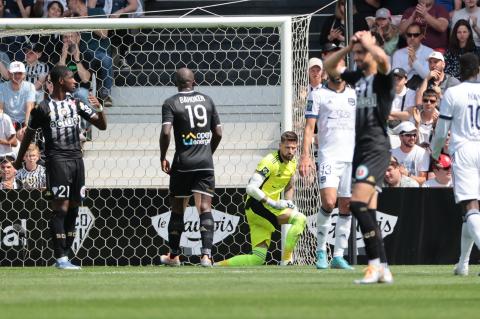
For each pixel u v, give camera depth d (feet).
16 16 212.84
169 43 208.13
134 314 67.00
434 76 181.78
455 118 115.75
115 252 155.33
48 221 153.89
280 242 153.48
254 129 196.34
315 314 66.59
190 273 122.52
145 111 197.57
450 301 78.28
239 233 154.61
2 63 197.06
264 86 199.62
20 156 132.77
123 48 202.28
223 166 190.80
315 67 169.68
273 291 87.71
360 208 93.45
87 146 192.24
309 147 134.51
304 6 223.30
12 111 185.98
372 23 199.21
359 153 93.71
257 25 159.53
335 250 136.05
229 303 75.51
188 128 138.72
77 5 206.80
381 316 65.51
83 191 132.77
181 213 144.77
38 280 108.17
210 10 224.94
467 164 114.93
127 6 210.38
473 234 113.80
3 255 154.10
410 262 150.30
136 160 191.11
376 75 93.30
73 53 192.03
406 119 178.60
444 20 199.62
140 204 155.22
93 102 133.18
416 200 150.41
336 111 132.46
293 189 155.74
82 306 73.97
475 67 115.96
